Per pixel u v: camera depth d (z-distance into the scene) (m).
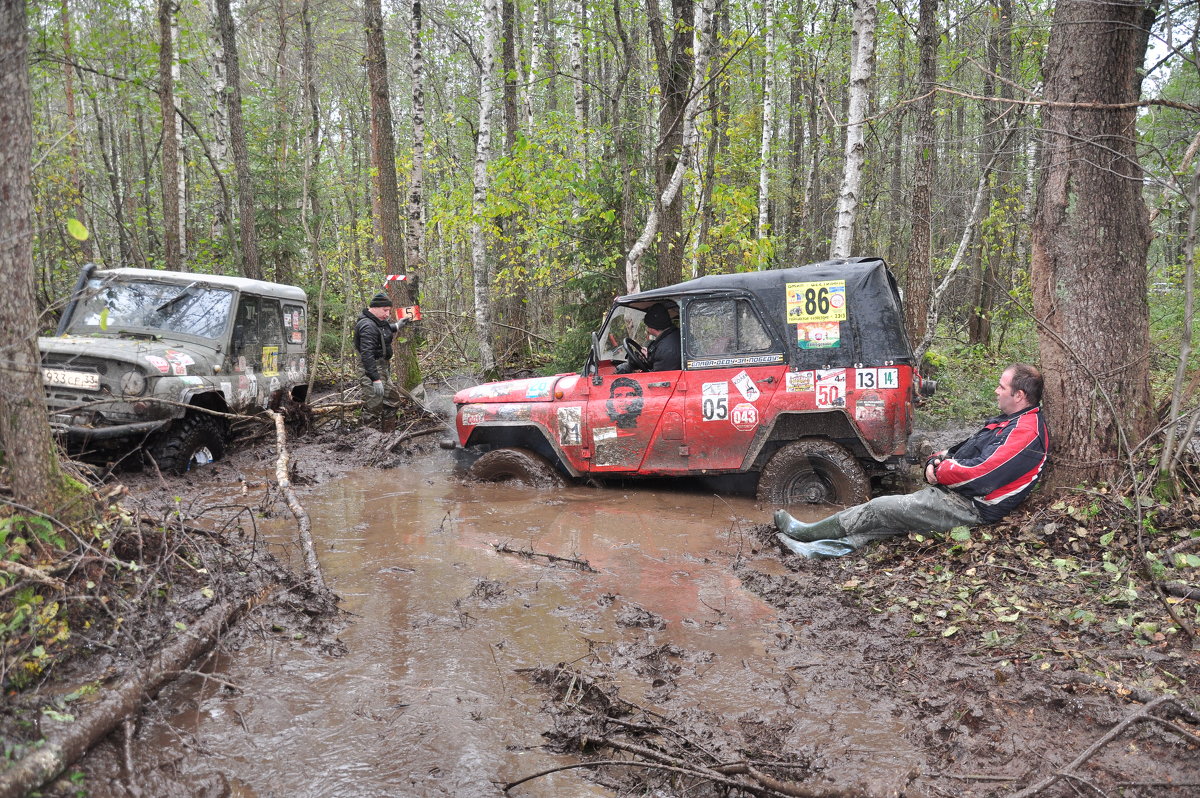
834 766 2.69
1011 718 2.94
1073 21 4.62
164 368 6.93
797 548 5.12
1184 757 2.61
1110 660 3.27
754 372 6.36
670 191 10.02
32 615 2.84
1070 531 4.48
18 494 3.21
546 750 2.84
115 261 17.62
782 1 16.53
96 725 2.56
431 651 3.59
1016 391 4.82
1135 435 4.70
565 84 20.89
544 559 5.02
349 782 2.57
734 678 3.38
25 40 3.02
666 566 4.90
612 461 6.80
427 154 20.34
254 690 3.13
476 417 7.28
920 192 11.38
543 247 12.74
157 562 3.61
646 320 6.96
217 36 18.03
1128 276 4.75
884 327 6.13
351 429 9.84
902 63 15.59
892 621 3.93
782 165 22.80
